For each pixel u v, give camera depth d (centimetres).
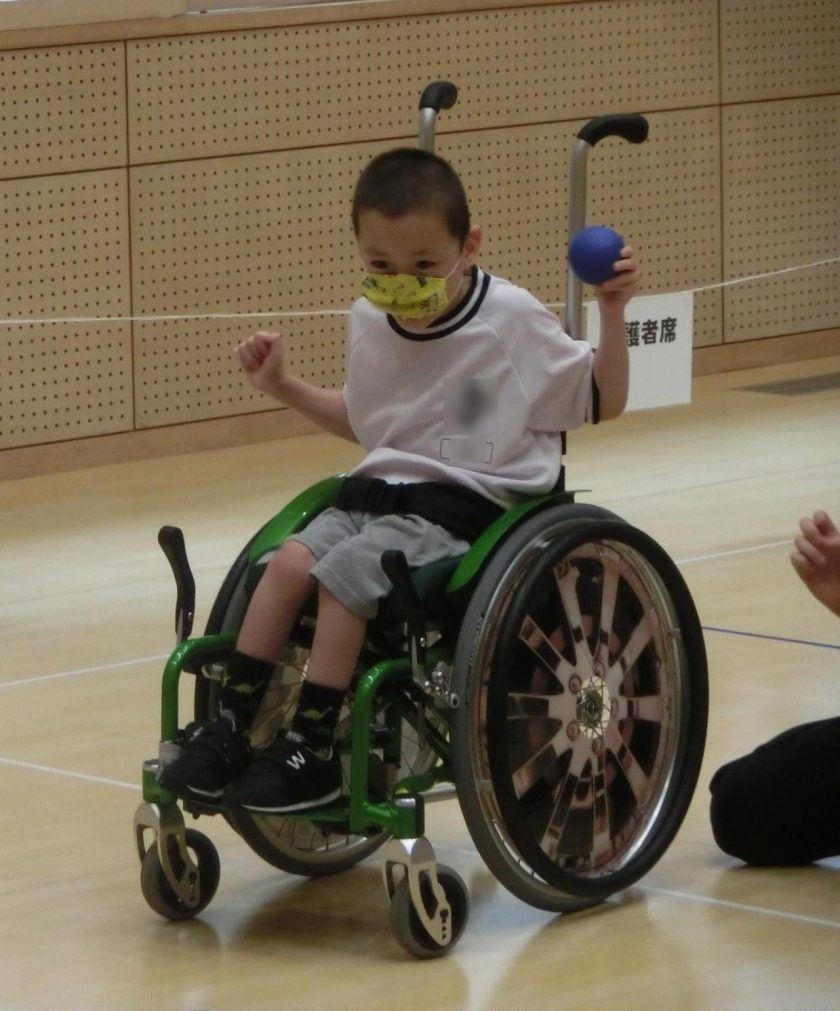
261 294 1508
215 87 1463
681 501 1245
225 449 1496
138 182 1438
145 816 605
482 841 579
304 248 1523
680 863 659
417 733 594
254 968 574
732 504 1233
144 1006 546
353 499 599
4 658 943
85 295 1427
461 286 602
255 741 609
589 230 591
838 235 1808
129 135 1430
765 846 646
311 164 1517
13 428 1401
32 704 866
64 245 1411
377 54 1538
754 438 1450
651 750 632
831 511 1207
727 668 884
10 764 783
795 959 570
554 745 601
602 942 586
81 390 1429
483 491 595
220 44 1462
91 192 1418
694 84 1700
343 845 661
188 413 1483
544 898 598
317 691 566
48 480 1393
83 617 1017
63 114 1398
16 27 1369
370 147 1546
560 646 602
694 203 1717
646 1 1661
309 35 1502
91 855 679
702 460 1376
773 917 605
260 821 629
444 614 584
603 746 615
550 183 1636
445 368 601
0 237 1381
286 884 650
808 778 636
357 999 547
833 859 661
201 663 605
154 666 925
